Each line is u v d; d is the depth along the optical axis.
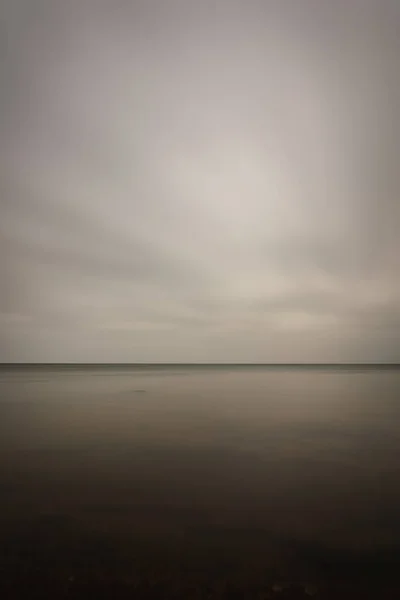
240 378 60.31
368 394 33.69
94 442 15.03
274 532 7.21
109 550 6.50
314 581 5.62
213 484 10.02
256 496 9.16
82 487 9.77
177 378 59.84
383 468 11.52
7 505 8.54
